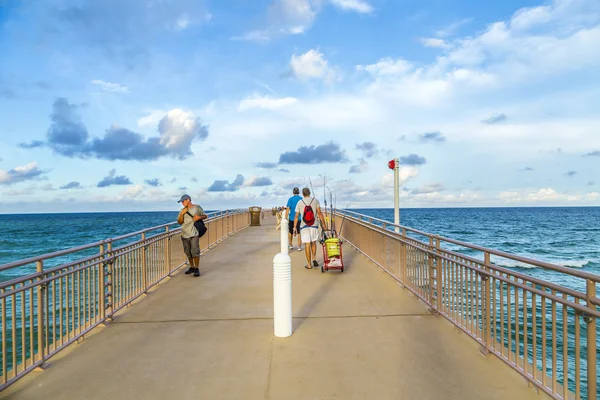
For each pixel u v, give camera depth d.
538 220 82.69
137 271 6.66
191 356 4.23
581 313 2.85
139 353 4.34
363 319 5.46
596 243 37.94
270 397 3.35
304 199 9.30
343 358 4.14
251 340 4.69
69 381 3.70
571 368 7.51
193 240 8.38
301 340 4.67
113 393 3.46
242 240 15.22
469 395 3.36
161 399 3.34
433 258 5.84
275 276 4.82
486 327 4.21
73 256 30.05
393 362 4.03
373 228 9.54
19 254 36.31
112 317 5.58
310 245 9.18
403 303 6.24
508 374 3.75
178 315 5.73
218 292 7.07
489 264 4.15
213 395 3.39
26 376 3.81
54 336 4.21
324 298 6.56
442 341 4.61
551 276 19.78
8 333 9.51
